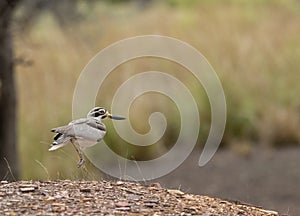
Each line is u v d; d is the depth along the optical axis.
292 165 16.34
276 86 19.78
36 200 6.56
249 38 21.59
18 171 13.55
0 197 6.61
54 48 19.16
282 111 18.84
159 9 28.59
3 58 13.09
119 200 6.78
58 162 14.29
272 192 14.19
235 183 15.04
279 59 20.75
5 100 13.30
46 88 16.53
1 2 12.61
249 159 17.06
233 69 19.72
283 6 28.23
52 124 15.51
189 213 6.64
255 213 7.23
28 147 14.87
